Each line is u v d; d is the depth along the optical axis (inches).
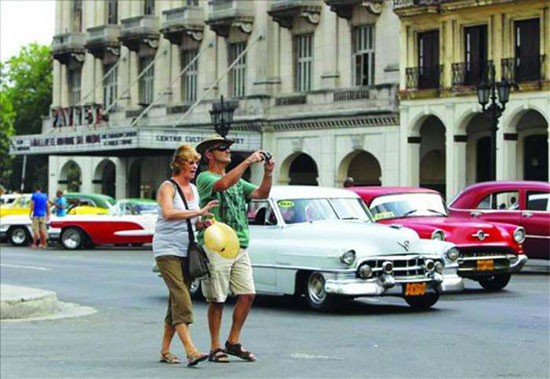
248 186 574.6
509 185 1188.5
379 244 808.3
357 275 799.7
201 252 549.0
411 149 2167.8
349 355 599.8
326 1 2315.5
